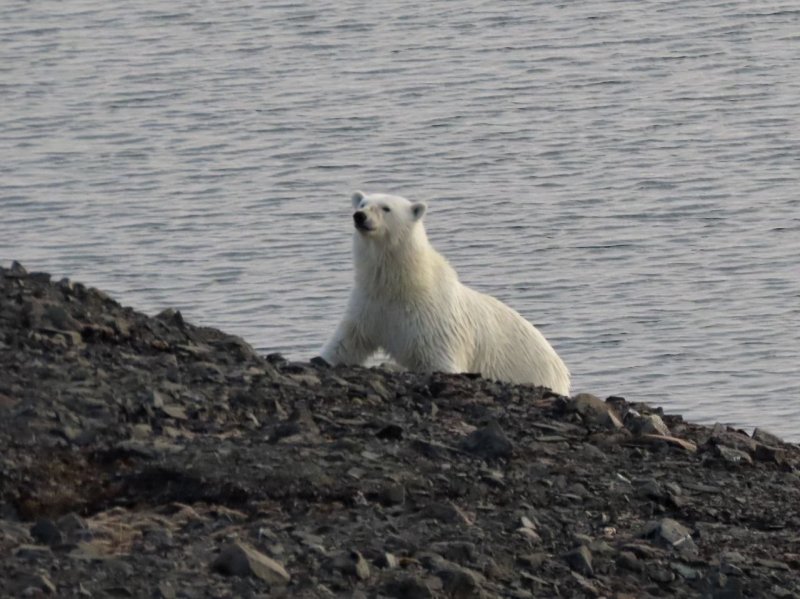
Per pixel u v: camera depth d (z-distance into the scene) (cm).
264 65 16788
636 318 9475
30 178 12694
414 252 4709
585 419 3609
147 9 19325
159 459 2912
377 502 2930
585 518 3052
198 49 17500
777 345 8919
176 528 2703
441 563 2677
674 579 2855
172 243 10900
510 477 3158
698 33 17775
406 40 17850
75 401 3089
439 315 4750
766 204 11919
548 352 5156
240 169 13000
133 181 12612
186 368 3462
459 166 13150
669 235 11231
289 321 9200
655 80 16000
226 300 9650
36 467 2833
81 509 2783
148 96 15525
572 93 15525
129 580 2469
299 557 2638
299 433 3156
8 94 15688
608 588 2788
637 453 3447
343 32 18262
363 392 3556
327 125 14400
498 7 19200
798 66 16225
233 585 2502
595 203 12050
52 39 17975
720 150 13412
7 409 3005
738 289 10000
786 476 3453
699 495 3250
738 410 8031
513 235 11269
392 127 14312
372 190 12500
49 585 2395
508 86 15838
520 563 2797
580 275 10394
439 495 3008
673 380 8488
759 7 18712
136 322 3738
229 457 2958
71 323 3572
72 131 14250
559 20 18550
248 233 11125
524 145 13750
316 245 10750
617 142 13800
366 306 4762
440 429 3381
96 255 10694
